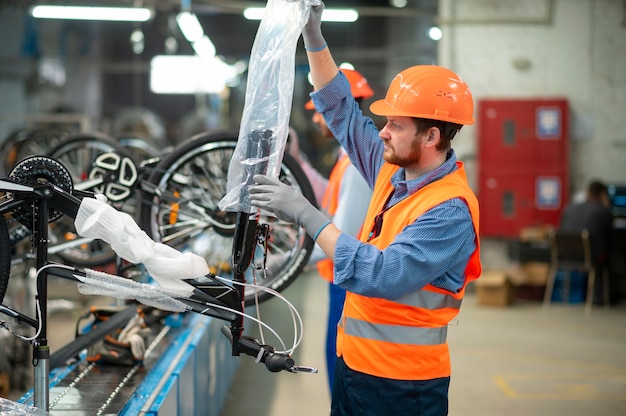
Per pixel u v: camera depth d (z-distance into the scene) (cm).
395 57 1416
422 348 216
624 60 979
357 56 1430
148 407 245
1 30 1069
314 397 518
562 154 967
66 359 267
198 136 313
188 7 912
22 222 215
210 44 1209
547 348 673
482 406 500
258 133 216
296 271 306
